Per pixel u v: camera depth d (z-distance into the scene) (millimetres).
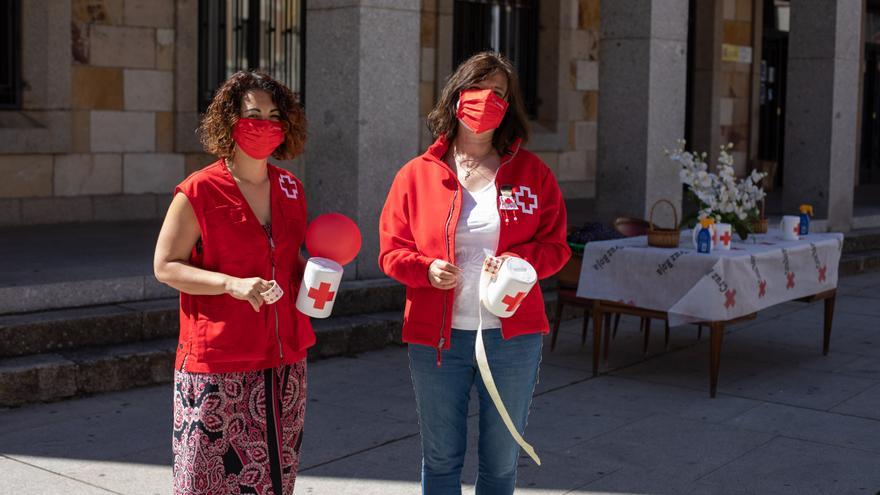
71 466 4781
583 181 15289
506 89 3434
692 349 7625
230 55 11523
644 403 6129
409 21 7844
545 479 4766
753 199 7102
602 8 9805
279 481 3072
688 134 17156
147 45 10828
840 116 12133
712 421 5758
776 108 18875
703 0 16781
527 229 3398
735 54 17438
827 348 7477
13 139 9906
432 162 3455
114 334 6367
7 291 6305
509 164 3457
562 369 6957
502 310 3180
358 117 7637
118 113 10703
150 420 5504
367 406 5906
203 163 11352
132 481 4602
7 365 5758
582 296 6750
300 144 3186
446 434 3430
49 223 10289
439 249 3355
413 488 4602
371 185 7770
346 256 3229
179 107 11039
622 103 9766
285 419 3135
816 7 11969
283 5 11867
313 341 3213
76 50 10367
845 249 11938
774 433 5535
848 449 5266
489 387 3186
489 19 14203
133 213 10852
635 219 7688
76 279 6715
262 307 3047
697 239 6375
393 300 7770
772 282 6641
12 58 10000
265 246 3078
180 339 3098
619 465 4980
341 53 7699
